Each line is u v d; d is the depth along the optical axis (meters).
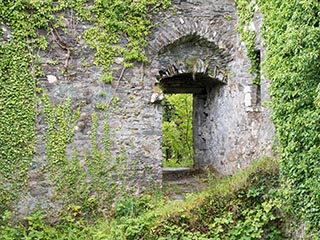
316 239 4.89
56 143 6.68
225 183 6.45
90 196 6.79
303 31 4.71
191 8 7.46
